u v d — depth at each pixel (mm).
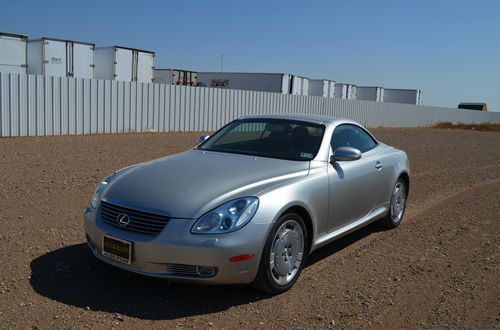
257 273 4062
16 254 4824
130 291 4195
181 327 3635
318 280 4688
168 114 19391
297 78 32969
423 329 3789
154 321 3707
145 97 18469
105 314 3768
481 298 4398
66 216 6199
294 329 3693
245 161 4898
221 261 3830
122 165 10266
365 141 6117
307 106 26891
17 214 6152
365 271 4992
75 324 3582
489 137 29703
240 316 3859
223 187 4188
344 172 5184
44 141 13922
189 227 3867
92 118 16812
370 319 3920
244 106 22750
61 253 4938
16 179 8195
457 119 46562
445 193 9500
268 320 3816
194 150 5586
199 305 4012
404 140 22906
